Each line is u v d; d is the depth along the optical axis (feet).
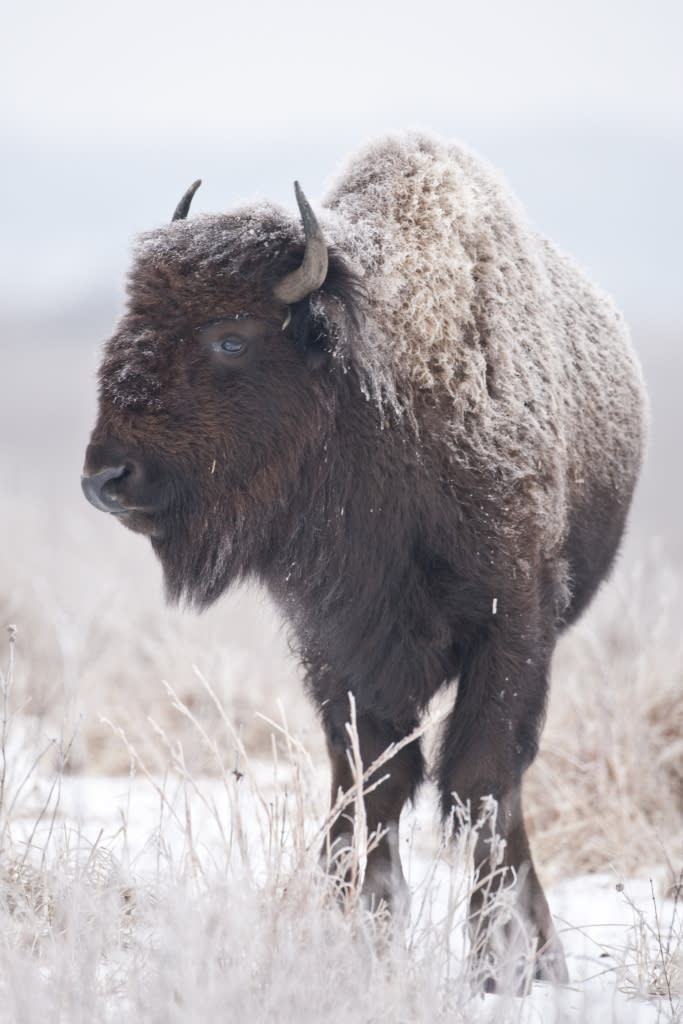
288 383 59.36
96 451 56.95
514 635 59.41
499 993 46.06
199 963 41.37
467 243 62.44
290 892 48.03
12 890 52.60
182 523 59.21
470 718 58.85
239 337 58.44
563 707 87.04
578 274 76.18
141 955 45.80
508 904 49.90
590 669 88.84
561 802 79.00
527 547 59.88
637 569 92.38
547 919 57.57
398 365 60.59
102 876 55.98
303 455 60.23
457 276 61.26
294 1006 40.40
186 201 63.52
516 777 58.95
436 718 55.57
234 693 99.40
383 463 60.18
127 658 104.83
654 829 74.84
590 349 71.67
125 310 59.26
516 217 66.18
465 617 60.08
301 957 42.63
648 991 51.62
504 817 57.47
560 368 65.67
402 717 61.52
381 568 60.70
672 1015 46.24
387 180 63.41
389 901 56.75
